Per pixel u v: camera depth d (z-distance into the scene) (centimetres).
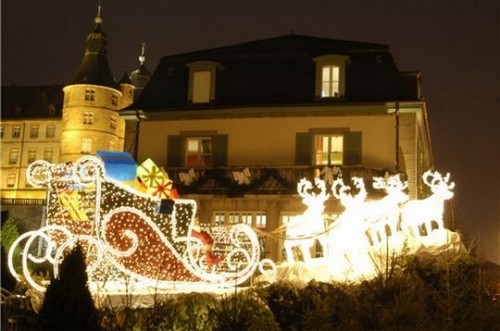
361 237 1686
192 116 3072
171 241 1528
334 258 1661
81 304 1076
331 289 1358
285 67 3103
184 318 1251
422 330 1177
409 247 1788
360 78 2969
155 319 1227
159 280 1391
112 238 1409
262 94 3047
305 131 2936
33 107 7631
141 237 1439
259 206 2847
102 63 6844
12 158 7494
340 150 2898
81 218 1426
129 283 1418
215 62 3116
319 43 3228
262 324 1266
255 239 1579
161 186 1541
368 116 2878
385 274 1368
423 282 1428
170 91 3184
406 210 1928
